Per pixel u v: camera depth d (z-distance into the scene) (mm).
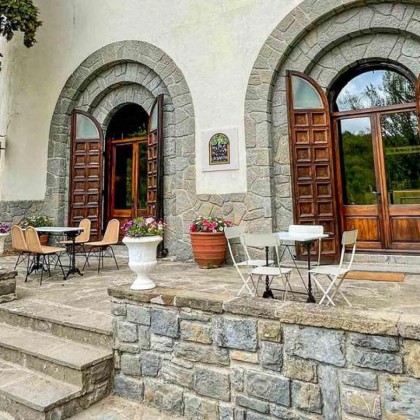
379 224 5062
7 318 3385
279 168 5430
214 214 5633
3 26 6664
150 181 6422
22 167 7438
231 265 5441
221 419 2350
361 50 5074
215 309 2369
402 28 4734
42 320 3145
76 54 7211
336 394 2006
